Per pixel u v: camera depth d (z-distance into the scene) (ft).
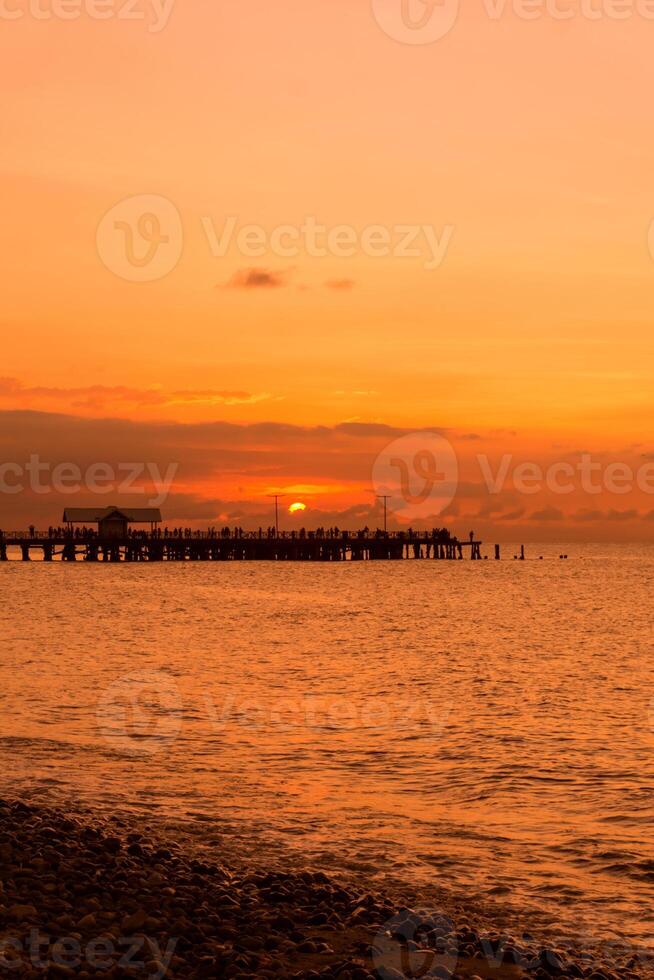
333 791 74.59
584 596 346.54
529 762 84.23
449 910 51.49
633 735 96.17
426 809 70.28
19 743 88.63
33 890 47.01
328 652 170.81
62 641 184.85
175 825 64.69
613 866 58.85
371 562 652.48
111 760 82.74
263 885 52.31
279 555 555.69
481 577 485.97
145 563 575.38
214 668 146.51
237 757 84.74
